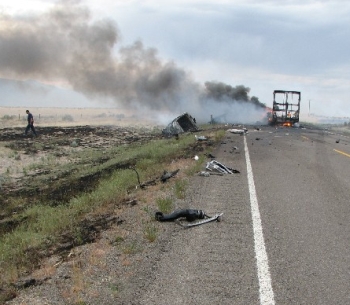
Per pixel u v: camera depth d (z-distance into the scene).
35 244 7.54
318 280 4.98
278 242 6.33
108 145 30.69
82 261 5.85
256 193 9.80
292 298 4.53
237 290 4.71
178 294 4.62
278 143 23.80
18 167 20.89
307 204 8.76
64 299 4.68
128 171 15.15
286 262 5.54
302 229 7.00
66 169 19.89
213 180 11.46
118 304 4.44
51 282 5.23
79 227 8.02
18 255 6.98
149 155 19.84
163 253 5.87
